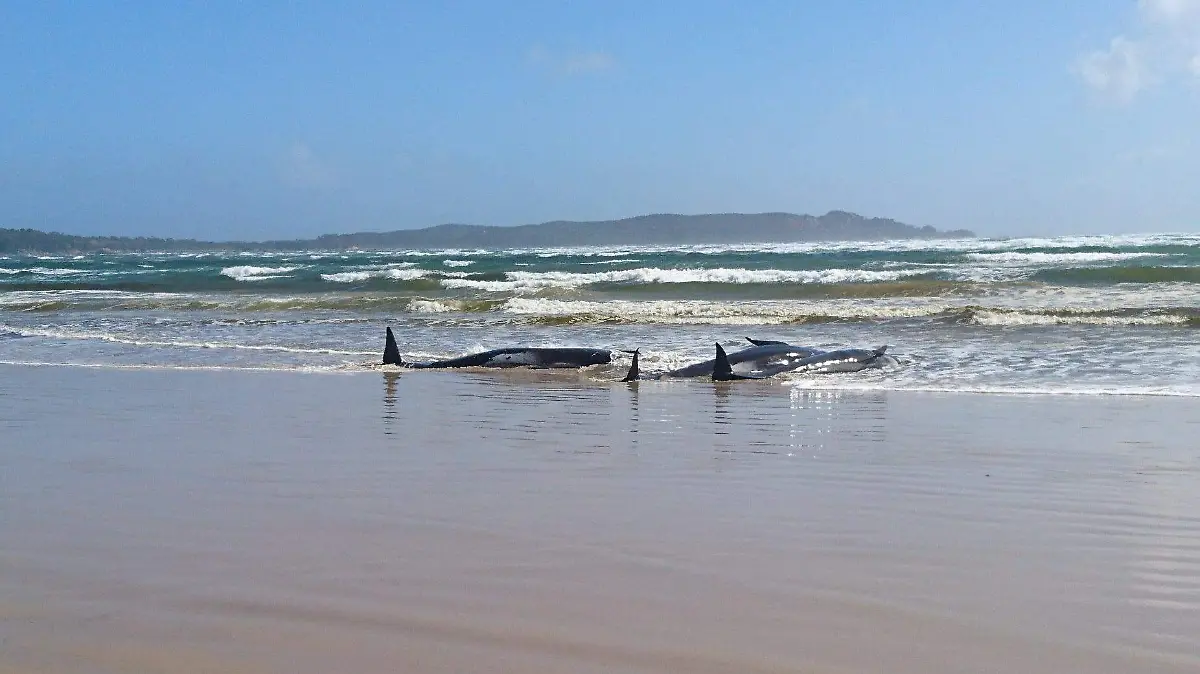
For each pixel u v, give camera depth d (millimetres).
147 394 12133
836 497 6527
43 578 4812
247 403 11367
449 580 4758
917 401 11156
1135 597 4516
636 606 4398
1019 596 4527
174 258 109125
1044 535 5570
